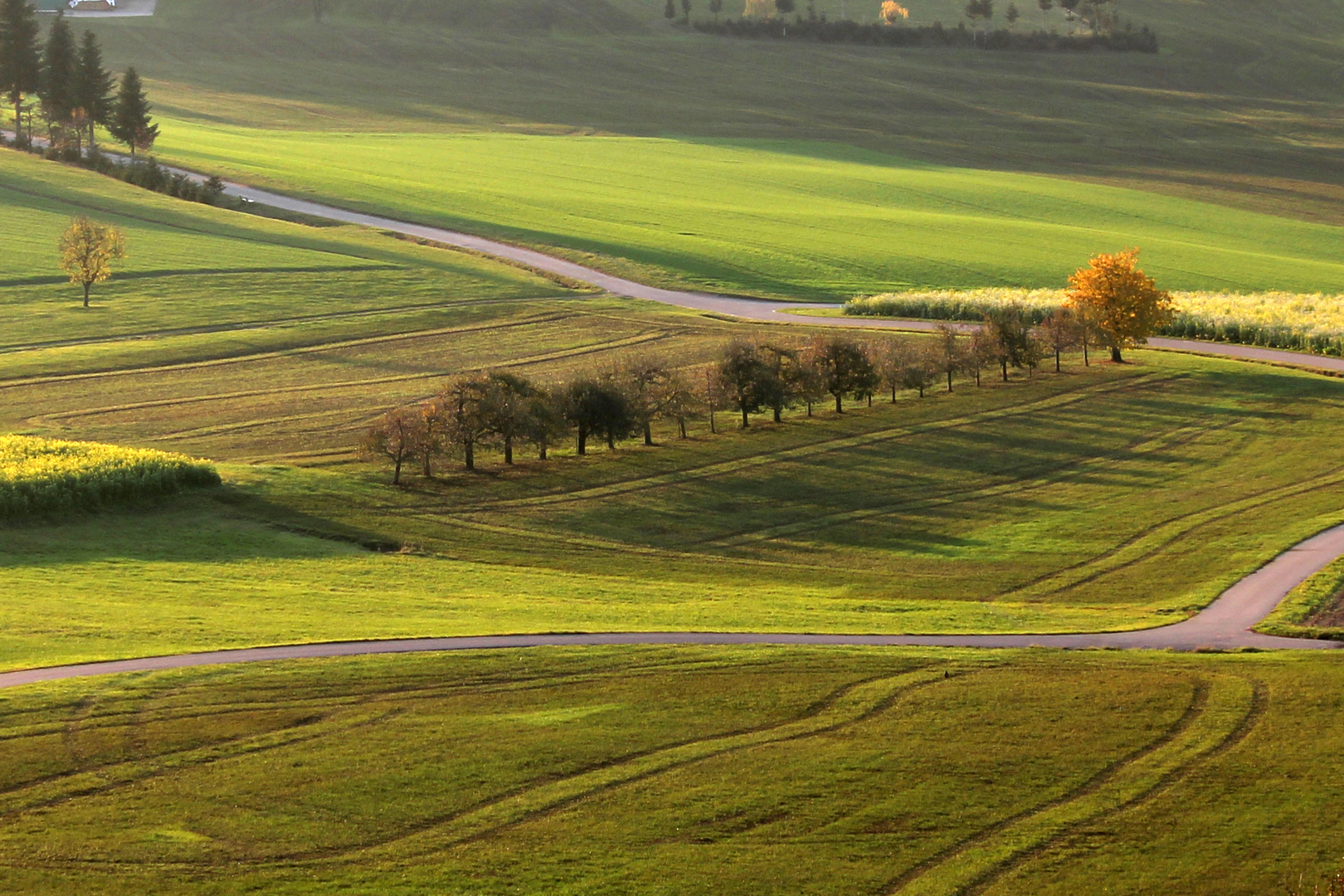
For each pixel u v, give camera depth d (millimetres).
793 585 128625
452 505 156750
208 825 68125
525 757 77312
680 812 70312
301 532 142375
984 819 69875
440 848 66250
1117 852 66312
